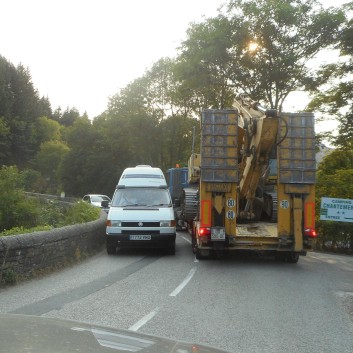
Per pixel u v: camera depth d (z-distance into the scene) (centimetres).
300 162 1337
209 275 1154
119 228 1492
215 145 1337
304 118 1347
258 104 1489
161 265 1307
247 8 2878
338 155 2462
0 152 7438
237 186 1382
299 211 1331
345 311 812
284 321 730
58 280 1035
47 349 203
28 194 3095
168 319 716
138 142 5725
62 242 1246
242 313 772
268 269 1295
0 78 7862
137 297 870
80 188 6159
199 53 2991
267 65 2962
